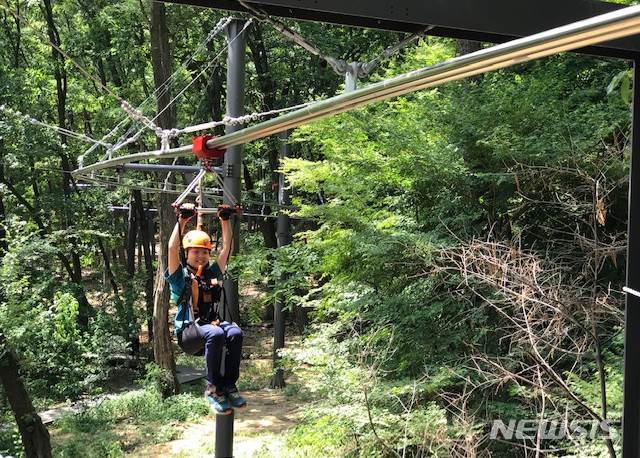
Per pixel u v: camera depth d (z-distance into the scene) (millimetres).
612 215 9695
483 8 4488
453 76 3520
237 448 15281
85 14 26656
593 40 2848
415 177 11281
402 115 11984
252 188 30156
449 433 8789
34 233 17594
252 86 27703
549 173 9484
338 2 4309
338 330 11875
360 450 9906
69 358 18938
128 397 20500
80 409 19125
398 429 9438
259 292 33938
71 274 27750
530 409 8594
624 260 9398
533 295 7715
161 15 21344
